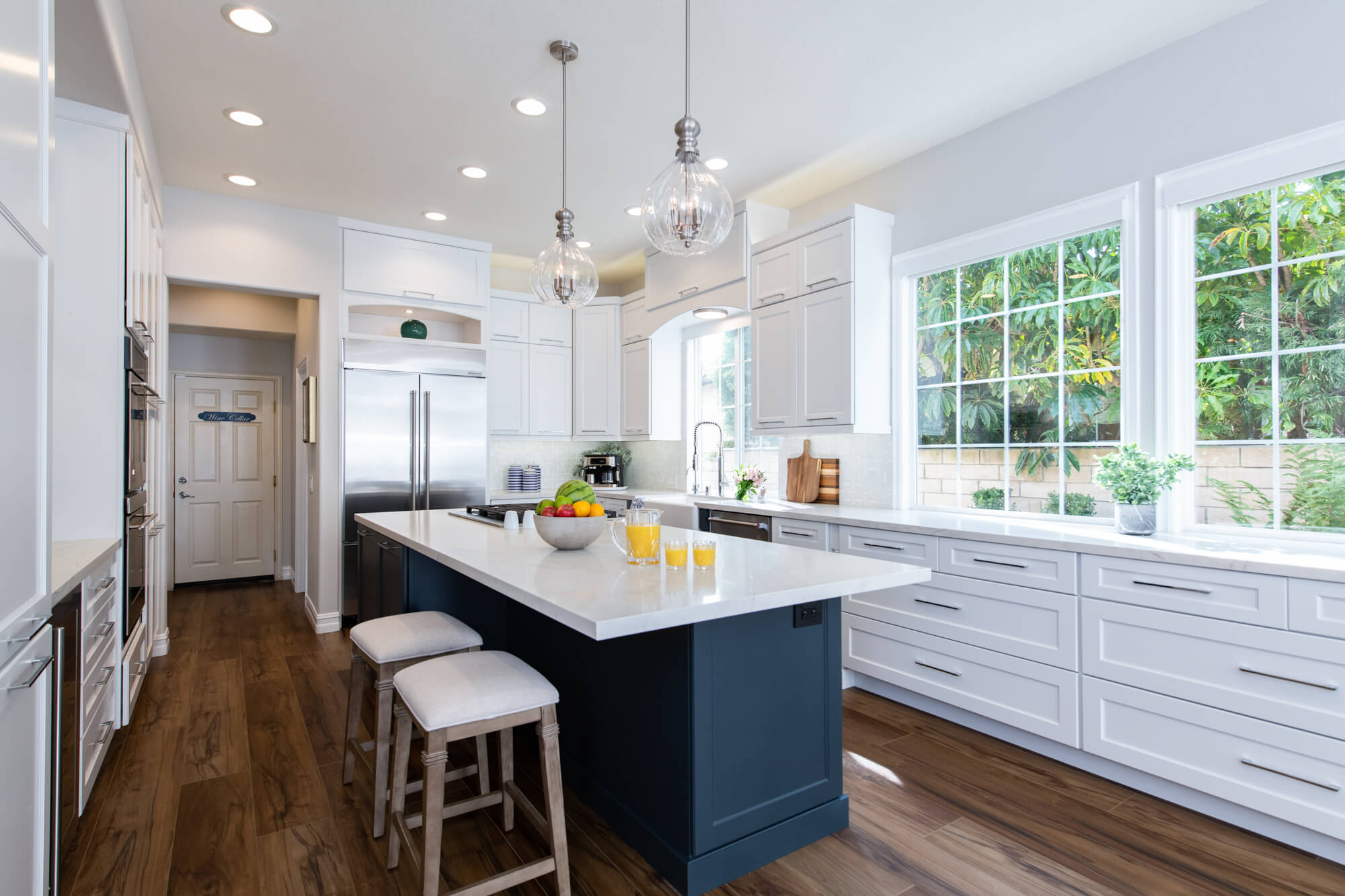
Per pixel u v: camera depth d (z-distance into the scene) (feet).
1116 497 8.40
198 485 19.22
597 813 7.07
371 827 6.80
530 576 5.76
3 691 3.83
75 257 8.30
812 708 6.55
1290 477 7.68
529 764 8.25
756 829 6.13
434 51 8.45
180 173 12.07
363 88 9.29
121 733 9.01
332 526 14.47
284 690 10.76
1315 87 7.32
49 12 4.60
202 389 19.30
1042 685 8.24
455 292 15.80
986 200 10.53
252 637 13.92
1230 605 6.66
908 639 9.89
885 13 7.80
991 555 8.78
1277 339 7.79
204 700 10.32
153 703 10.16
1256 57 7.75
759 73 9.00
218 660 12.33
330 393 14.44
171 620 15.21
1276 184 7.64
